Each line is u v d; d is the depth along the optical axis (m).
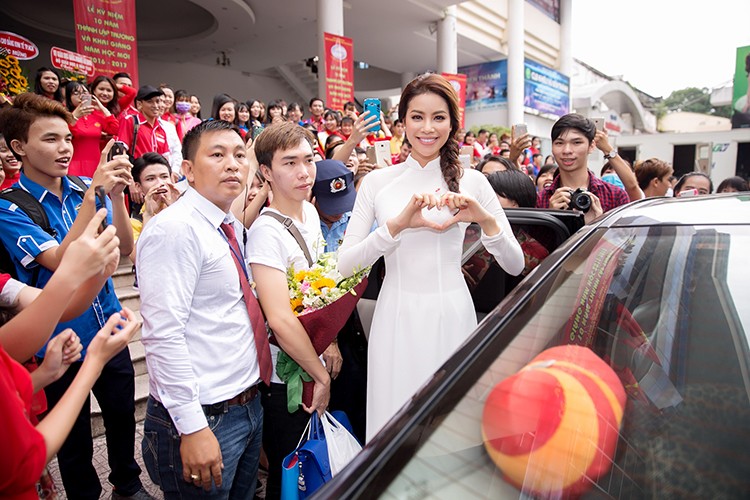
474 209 1.47
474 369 0.78
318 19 9.09
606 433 0.72
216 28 11.38
